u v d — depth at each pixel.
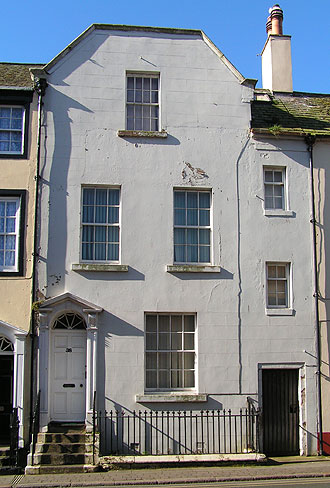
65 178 16.16
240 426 15.54
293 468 13.84
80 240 16.05
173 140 16.78
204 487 11.98
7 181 16.06
